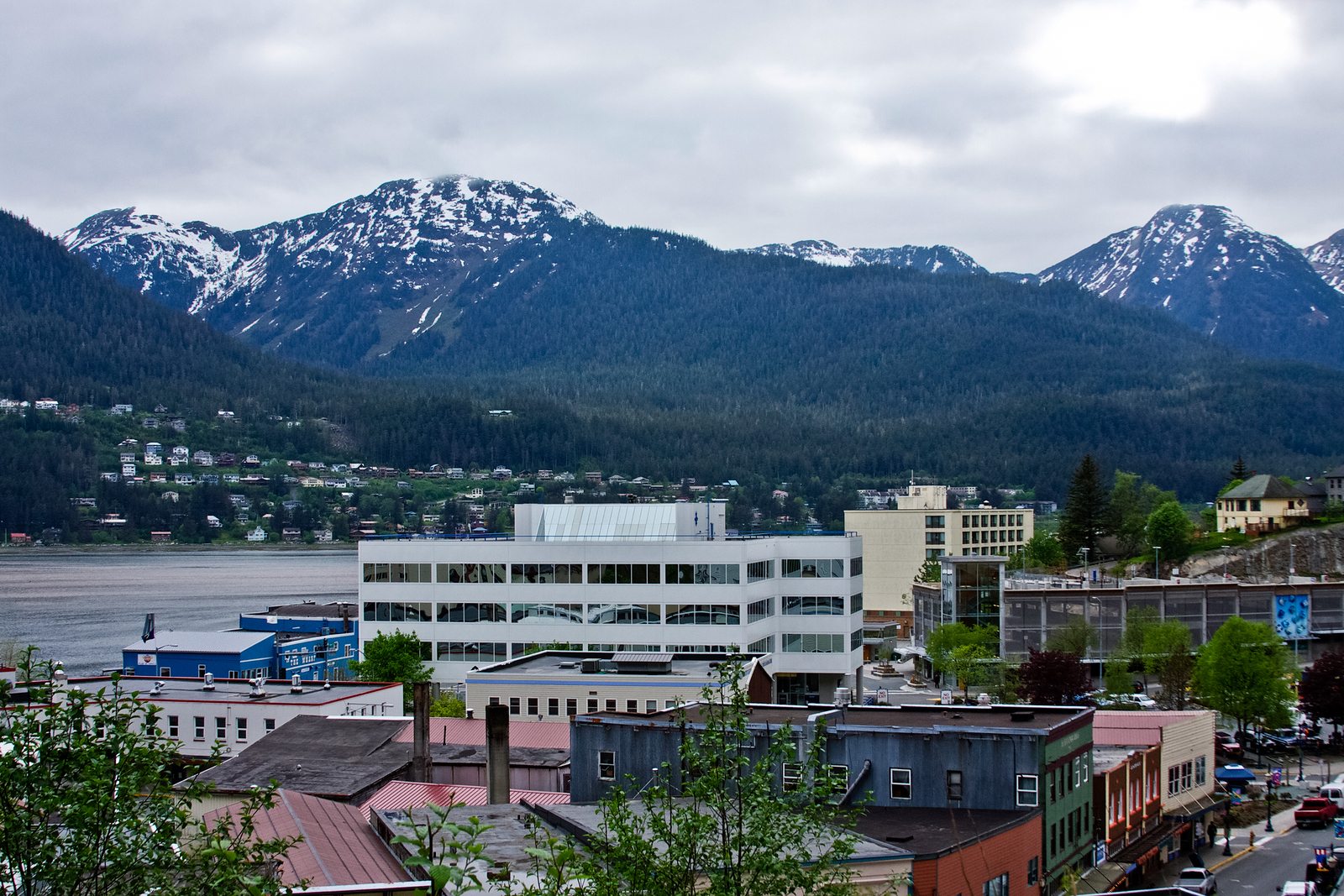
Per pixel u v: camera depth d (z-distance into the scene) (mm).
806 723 73938
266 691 115250
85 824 31734
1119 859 85688
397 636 148250
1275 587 195375
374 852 56625
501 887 39656
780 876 43344
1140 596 190750
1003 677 168750
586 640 153000
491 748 73250
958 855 62156
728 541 156000
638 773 74188
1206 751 107312
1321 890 90750
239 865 32250
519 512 161750
